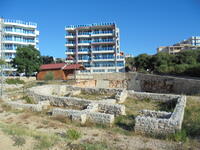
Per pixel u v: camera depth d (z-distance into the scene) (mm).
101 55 68188
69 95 23922
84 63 68688
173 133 10297
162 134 10492
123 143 9406
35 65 48000
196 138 10320
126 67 72688
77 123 12805
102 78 42594
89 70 67438
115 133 11023
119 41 75938
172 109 17062
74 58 70000
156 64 63562
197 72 41344
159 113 13609
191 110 16312
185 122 13250
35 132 9945
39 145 7695
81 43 69438
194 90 27578
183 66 47156
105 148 8320
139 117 11148
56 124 12602
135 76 39375
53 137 8992
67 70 44406
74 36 70125
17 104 17656
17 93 25062
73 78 42625
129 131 11453
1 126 10469
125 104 19344
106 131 11336
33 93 21734
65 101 18516
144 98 20672
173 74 47625
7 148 7262
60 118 13773
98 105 16109
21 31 69625
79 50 69688
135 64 74188
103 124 12586
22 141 7902
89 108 15188
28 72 47781
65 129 11555
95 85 40688
